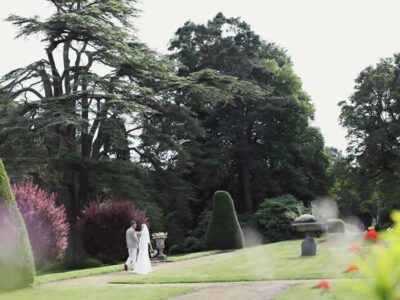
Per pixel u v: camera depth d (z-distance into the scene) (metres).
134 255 14.57
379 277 1.87
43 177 23.70
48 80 23.91
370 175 34.81
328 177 39.53
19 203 16.69
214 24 38.25
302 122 37.38
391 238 1.93
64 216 19.48
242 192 38.09
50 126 21.45
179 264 16.48
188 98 27.50
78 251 23.81
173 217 31.78
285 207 31.72
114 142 23.80
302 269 11.63
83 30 23.33
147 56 25.61
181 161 29.05
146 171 28.22
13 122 21.36
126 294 8.77
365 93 34.09
